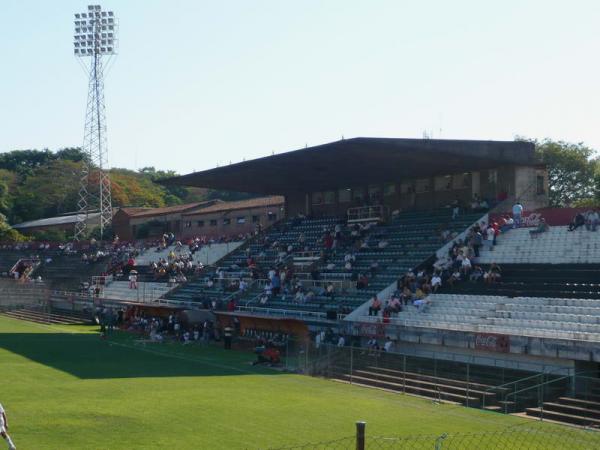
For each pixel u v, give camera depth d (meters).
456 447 19.36
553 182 87.50
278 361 38.09
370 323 40.34
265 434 21.34
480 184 53.31
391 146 43.31
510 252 43.91
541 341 31.70
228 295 57.88
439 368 30.06
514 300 37.88
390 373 31.30
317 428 22.27
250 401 26.81
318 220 65.88
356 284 47.38
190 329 49.94
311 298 49.28
